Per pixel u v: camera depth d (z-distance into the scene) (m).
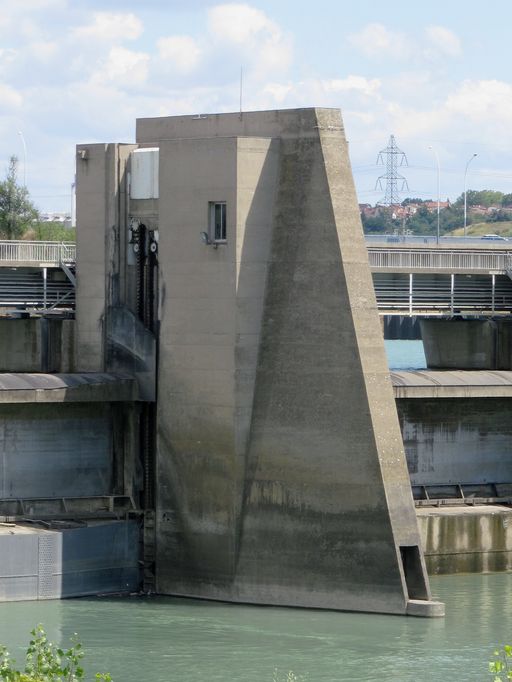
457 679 67.94
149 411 89.81
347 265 82.12
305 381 82.56
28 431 89.56
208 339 84.44
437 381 95.81
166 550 86.06
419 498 97.31
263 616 80.19
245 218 83.38
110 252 91.06
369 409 81.19
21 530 84.25
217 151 83.88
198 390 84.88
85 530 84.25
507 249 110.44
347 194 82.81
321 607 82.00
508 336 111.12
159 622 78.12
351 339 81.69
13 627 75.88
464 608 82.25
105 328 91.19
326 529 82.00
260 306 83.88
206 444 84.62
